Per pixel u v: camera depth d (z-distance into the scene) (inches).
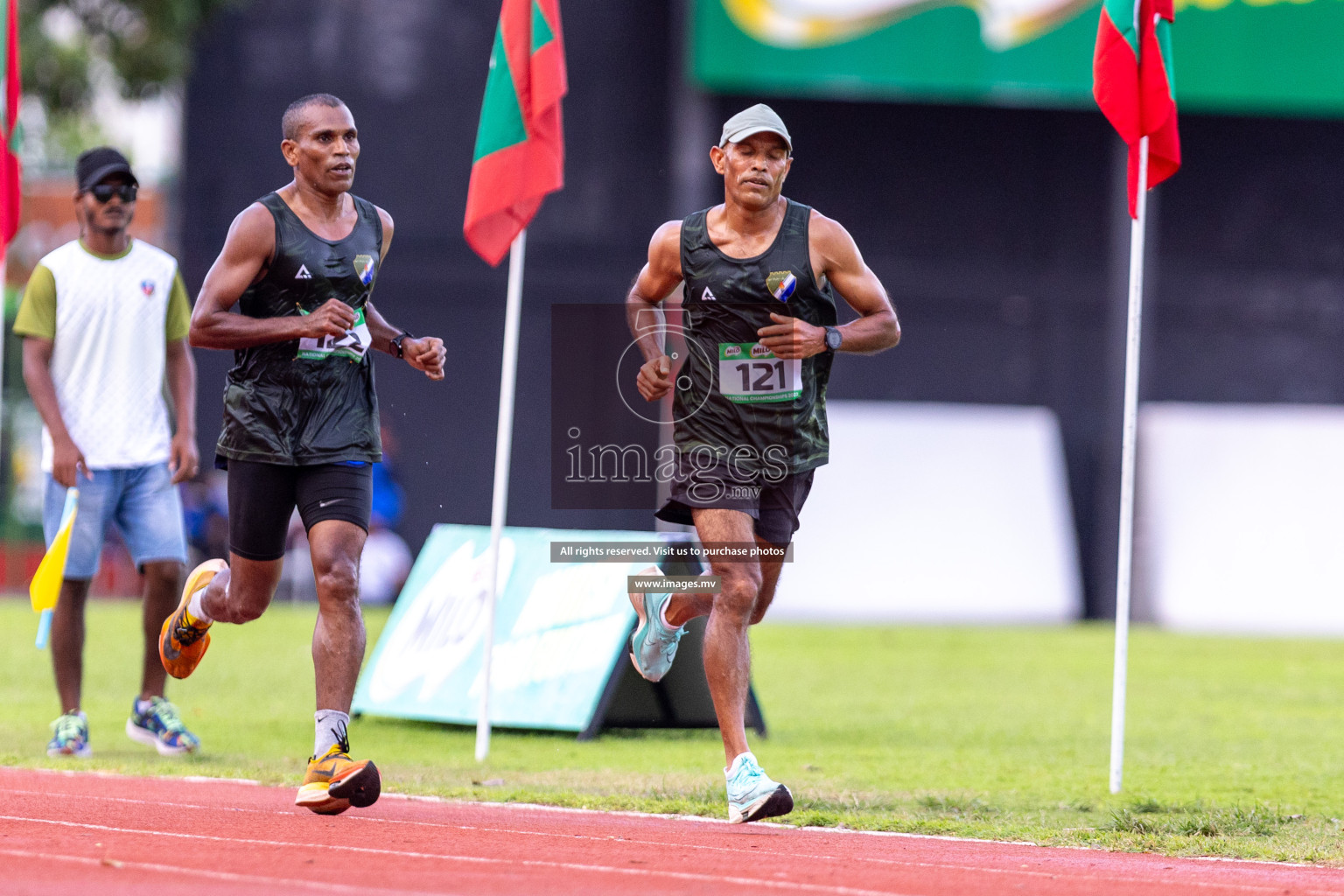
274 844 565.0
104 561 2411.4
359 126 2593.5
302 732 1039.6
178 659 752.3
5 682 1289.4
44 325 901.2
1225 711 1285.7
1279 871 586.6
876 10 2470.5
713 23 2464.3
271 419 655.8
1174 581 2549.2
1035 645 2003.0
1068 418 2736.2
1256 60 2512.3
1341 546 2534.5
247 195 2581.2
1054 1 2486.5
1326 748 1043.9
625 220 2625.5
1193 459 2620.6
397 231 2593.5
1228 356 2741.1
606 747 988.6
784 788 650.2
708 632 671.8
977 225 2723.9
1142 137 850.8
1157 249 2733.8
